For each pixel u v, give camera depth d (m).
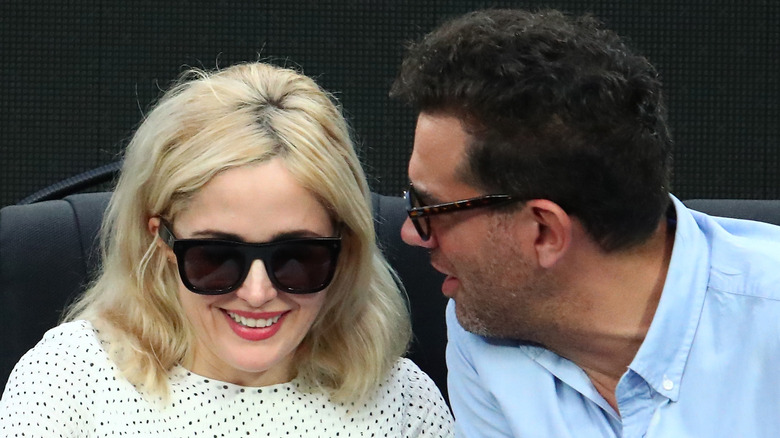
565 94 4.34
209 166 4.88
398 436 5.69
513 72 4.37
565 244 4.49
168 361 5.43
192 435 5.31
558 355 5.09
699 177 10.45
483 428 5.58
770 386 4.60
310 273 5.02
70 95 10.48
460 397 5.64
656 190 4.52
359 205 5.21
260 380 5.50
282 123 4.98
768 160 10.41
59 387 5.28
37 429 5.16
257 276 4.93
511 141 4.41
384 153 10.51
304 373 5.58
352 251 5.41
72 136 10.52
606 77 4.36
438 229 4.73
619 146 4.38
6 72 10.44
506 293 4.73
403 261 6.66
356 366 5.55
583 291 4.65
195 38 10.42
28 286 6.38
